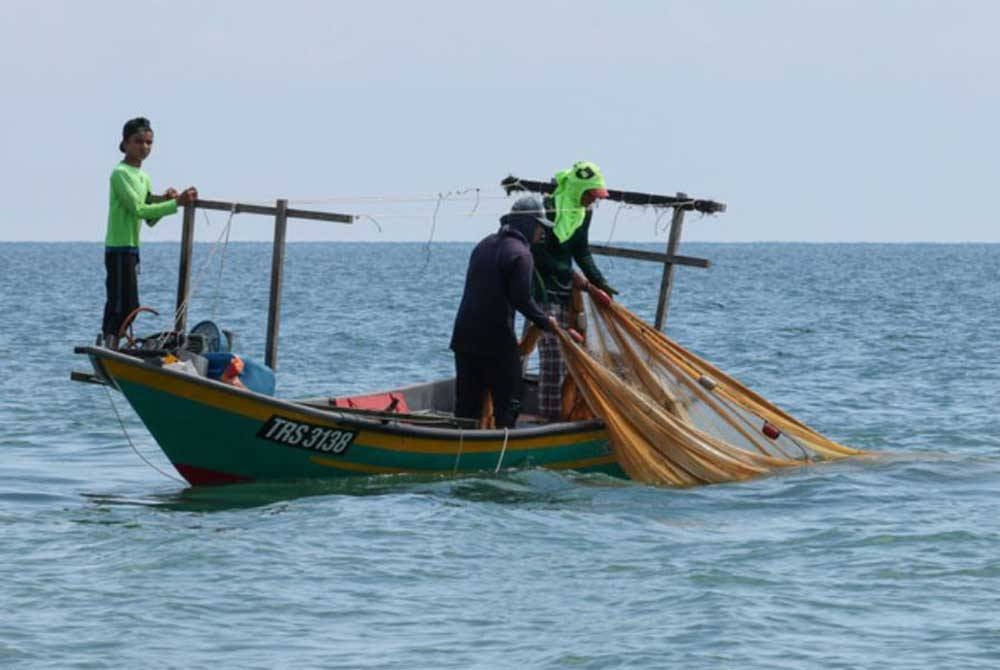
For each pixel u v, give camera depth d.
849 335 155.88
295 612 40.62
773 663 36.84
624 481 58.25
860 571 45.00
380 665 36.69
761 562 46.00
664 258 66.19
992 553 47.09
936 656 37.41
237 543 47.06
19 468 63.09
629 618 40.28
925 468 62.50
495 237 57.56
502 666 36.69
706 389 62.34
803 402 91.94
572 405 60.84
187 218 58.47
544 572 44.66
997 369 114.06
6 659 36.62
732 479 59.84
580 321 60.94
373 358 127.44
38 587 42.34
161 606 40.84
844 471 61.84
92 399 88.69
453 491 54.56
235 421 52.16
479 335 57.06
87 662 36.59
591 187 58.91
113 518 51.00
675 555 46.72
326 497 53.41
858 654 37.50
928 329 166.00
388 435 54.34
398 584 43.22
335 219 60.41
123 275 54.78
